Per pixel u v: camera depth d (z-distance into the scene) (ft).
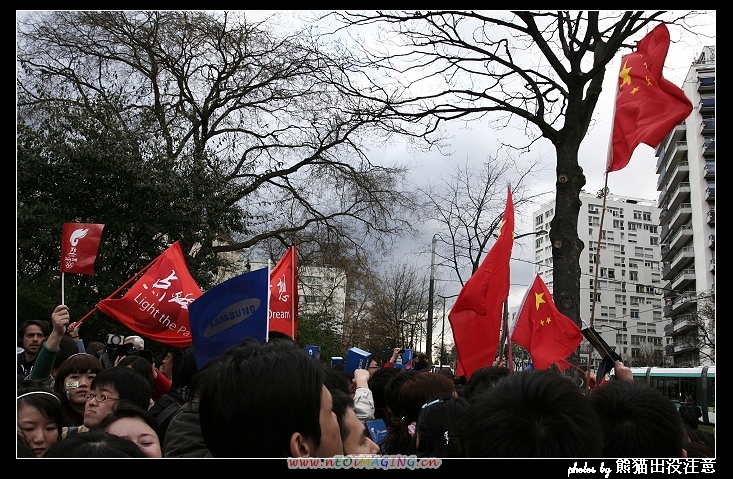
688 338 193.88
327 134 69.10
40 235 49.52
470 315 22.06
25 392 13.97
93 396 15.12
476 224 78.69
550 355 24.70
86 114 56.03
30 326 22.44
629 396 9.99
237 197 64.49
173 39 70.74
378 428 16.84
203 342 13.91
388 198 76.07
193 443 11.86
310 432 7.27
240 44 71.51
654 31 23.11
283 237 79.82
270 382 7.13
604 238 326.65
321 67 67.51
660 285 333.21
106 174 53.36
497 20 38.42
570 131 38.22
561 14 37.29
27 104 59.26
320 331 134.00
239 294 14.06
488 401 8.17
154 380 22.06
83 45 67.72
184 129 69.51
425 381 14.83
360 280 89.81
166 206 56.70
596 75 38.75
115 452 8.73
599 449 7.98
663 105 22.49
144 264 56.80
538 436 7.75
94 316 51.01
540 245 285.23
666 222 259.80
